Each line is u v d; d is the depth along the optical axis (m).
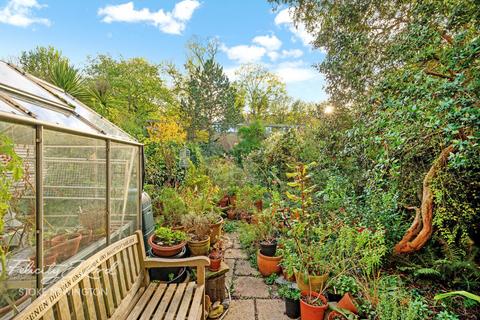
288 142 6.35
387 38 3.32
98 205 2.14
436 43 2.19
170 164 6.09
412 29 2.38
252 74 22.16
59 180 1.64
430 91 1.85
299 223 2.86
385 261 3.06
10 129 1.25
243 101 22.12
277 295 2.96
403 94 2.10
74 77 4.81
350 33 3.68
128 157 2.82
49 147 1.54
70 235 1.76
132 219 2.93
